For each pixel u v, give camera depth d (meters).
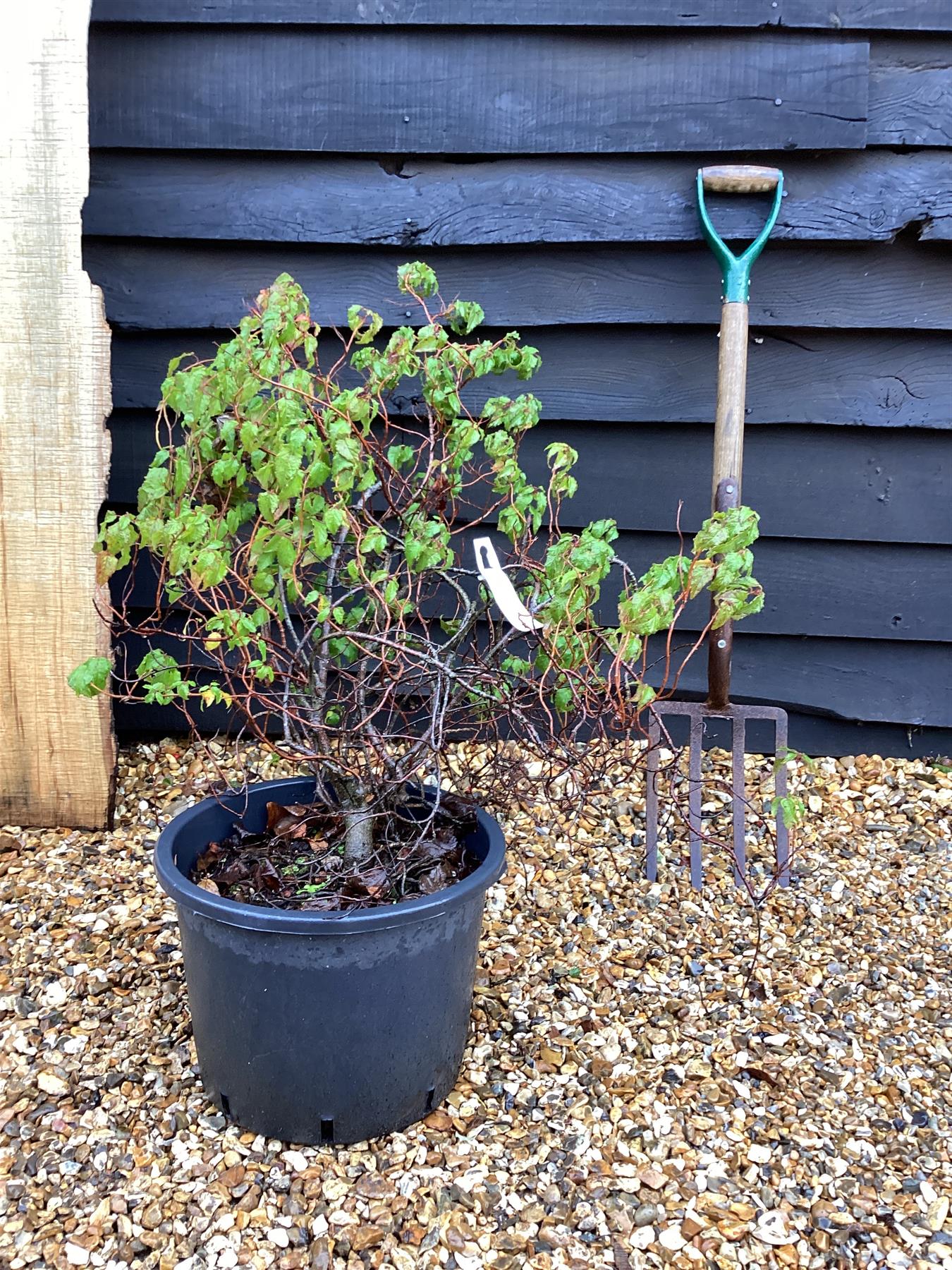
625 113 2.06
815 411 2.21
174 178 2.12
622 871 2.02
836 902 1.95
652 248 2.14
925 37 2.04
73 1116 1.36
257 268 2.18
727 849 1.98
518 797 1.54
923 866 2.06
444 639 2.31
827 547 2.31
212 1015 1.29
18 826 2.11
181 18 2.04
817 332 2.18
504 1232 1.20
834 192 2.08
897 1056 1.54
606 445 2.28
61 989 1.63
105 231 2.13
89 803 2.09
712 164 2.10
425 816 1.55
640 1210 1.23
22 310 1.92
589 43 2.05
